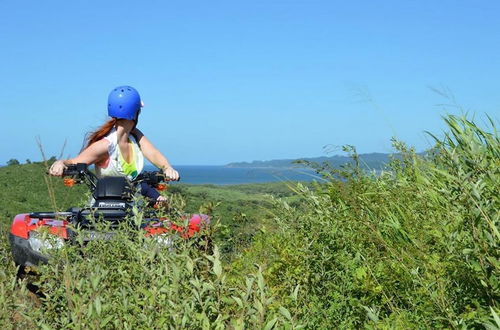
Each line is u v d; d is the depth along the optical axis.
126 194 6.18
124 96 6.98
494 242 3.44
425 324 3.90
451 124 5.37
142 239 4.04
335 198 5.93
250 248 5.61
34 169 56.56
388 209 5.97
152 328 2.95
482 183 3.60
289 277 4.49
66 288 3.30
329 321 4.30
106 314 3.19
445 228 3.92
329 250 5.04
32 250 6.42
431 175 5.86
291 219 5.66
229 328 2.91
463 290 3.93
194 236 4.27
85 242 5.39
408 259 4.63
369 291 4.41
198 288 2.87
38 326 3.40
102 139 7.02
